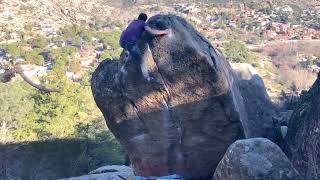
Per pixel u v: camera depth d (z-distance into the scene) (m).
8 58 67.75
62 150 22.00
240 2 143.00
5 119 27.33
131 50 8.27
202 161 8.85
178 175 8.88
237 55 76.38
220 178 7.34
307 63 73.31
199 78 8.17
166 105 8.45
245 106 10.44
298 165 8.30
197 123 8.51
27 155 21.55
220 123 8.49
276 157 7.05
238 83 10.41
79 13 123.81
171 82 8.28
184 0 143.88
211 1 144.62
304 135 8.28
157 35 8.14
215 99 8.28
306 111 9.30
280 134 10.49
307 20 122.56
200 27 113.56
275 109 11.40
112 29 110.75
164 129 8.59
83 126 24.11
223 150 8.71
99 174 11.06
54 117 26.09
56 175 20.44
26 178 20.02
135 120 8.68
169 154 8.80
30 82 5.58
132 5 138.50
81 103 29.11
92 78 8.95
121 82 8.52
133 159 9.09
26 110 28.03
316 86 9.59
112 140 22.78
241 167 7.01
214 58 8.32
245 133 8.76
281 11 131.62
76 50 78.81
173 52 8.12
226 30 113.44
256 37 105.75
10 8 108.25
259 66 72.00
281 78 62.69
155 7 134.62
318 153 7.61
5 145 22.27
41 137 25.41
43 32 96.62
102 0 143.38
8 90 28.30
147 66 8.27
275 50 89.44
